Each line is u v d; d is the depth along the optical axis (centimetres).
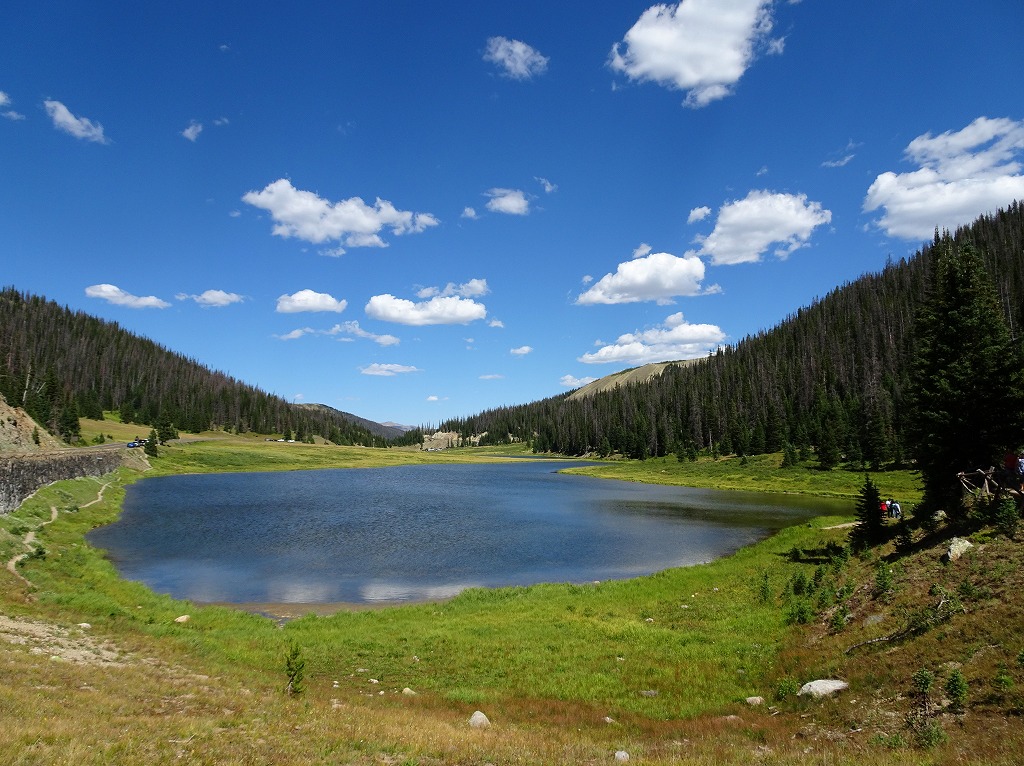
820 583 2791
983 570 1903
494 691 1855
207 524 5712
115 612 2455
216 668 1852
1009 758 1032
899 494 7325
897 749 1187
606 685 1875
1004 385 3350
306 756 1109
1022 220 16800
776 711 1597
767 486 9875
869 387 12344
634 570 4075
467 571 4006
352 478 12475
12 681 1312
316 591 3462
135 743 1038
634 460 17962
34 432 8906
